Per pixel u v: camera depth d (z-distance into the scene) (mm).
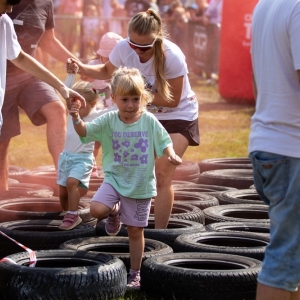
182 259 5758
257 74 4258
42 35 8539
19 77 8133
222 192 8688
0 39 5613
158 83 6500
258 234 6551
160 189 6789
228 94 20328
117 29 23250
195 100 7000
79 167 6859
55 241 6422
